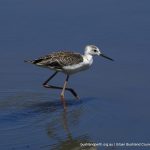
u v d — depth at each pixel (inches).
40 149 532.4
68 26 823.1
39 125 585.6
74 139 554.6
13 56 754.2
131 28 813.2
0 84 692.7
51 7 880.3
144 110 613.9
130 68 714.2
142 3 887.7
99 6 880.9
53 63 645.3
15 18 848.9
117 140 552.4
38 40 789.2
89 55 666.2
